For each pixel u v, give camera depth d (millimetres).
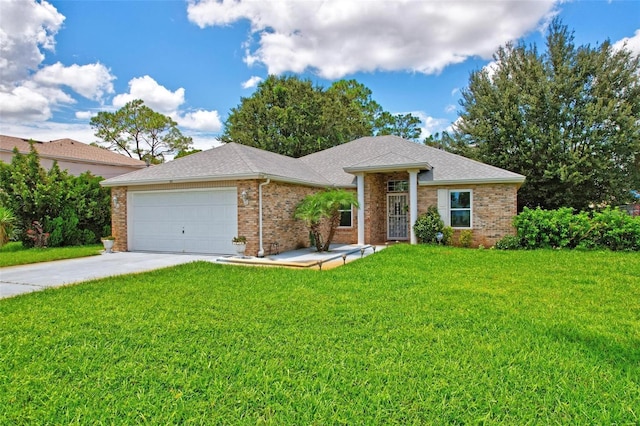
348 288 7930
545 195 22000
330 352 4551
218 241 14023
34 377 3957
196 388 3717
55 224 17172
